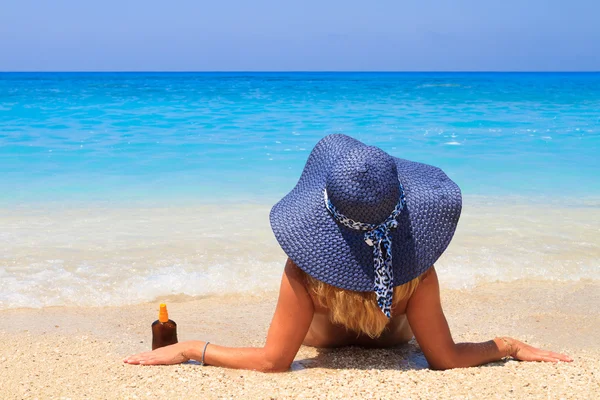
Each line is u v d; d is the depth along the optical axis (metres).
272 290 4.69
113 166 10.15
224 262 5.18
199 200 7.61
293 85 56.53
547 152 12.04
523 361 3.20
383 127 17.50
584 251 5.55
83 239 5.80
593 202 7.54
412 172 2.94
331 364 3.21
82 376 3.05
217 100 30.23
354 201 2.52
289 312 2.93
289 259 2.91
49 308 4.27
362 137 14.96
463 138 14.61
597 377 2.94
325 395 2.77
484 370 3.03
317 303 2.92
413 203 2.72
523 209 7.15
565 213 6.94
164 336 3.38
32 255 5.30
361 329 2.90
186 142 13.55
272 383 2.92
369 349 3.44
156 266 5.08
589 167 10.17
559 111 23.52
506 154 11.84
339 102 29.11
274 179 9.09
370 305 2.70
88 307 4.32
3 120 18.41
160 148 12.48
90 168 9.91
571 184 8.71
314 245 2.67
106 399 2.77
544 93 38.91
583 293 4.62
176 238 5.85
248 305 4.41
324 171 2.86
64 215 6.77
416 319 2.95
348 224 2.60
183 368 3.12
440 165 10.49
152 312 4.23
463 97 34.00
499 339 3.23
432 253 2.68
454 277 4.94
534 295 4.58
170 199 7.65
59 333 3.79
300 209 2.76
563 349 3.56
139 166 10.16
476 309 4.31
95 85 56.03
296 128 17.08
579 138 14.35
